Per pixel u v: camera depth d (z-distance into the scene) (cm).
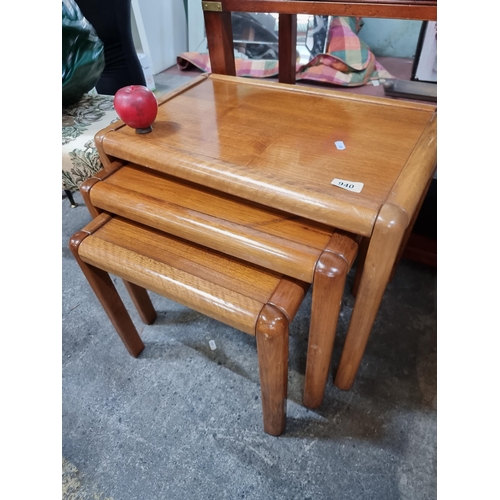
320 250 50
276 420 68
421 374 83
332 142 61
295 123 67
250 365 87
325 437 74
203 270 55
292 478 69
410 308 97
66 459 73
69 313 101
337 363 86
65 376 87
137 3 185
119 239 61
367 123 66
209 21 82
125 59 143
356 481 68
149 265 56
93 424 78
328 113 69
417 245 103
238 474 70
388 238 46
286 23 93
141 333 94
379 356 87
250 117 69
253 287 52
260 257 51
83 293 106
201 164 56
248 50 206
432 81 159
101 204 62
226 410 79
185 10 216
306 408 78
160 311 100
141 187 62
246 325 49
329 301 50
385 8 65
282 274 54
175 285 54
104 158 67
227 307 50
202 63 208
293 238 52
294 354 88
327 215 48
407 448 72
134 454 73
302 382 83
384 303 98
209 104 74
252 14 197
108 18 130
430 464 69
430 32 150
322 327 56
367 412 77
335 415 77
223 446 74
